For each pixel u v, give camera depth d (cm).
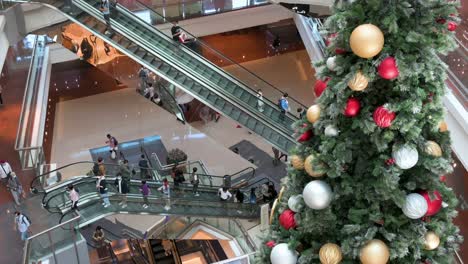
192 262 1634
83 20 1321
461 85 837
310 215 502
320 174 483
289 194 540
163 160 1769
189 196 1468
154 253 1631
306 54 2198
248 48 2217
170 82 1314
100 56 1359
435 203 474
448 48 436
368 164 476
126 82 1395
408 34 409
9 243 1108
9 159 1398
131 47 1330
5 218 1173
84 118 1977
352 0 436
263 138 1334
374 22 427
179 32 1411
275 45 2192
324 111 478
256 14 1856
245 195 1536
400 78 423
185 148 1841
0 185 1245
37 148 1400
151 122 1959
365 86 431
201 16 1797
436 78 441
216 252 1498
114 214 1312
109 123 1953
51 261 1045
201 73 1377
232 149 1677
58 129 1923
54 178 1371
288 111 1429
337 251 497
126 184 1362
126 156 1784
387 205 488
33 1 1284
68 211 1220
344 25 422
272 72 2122
